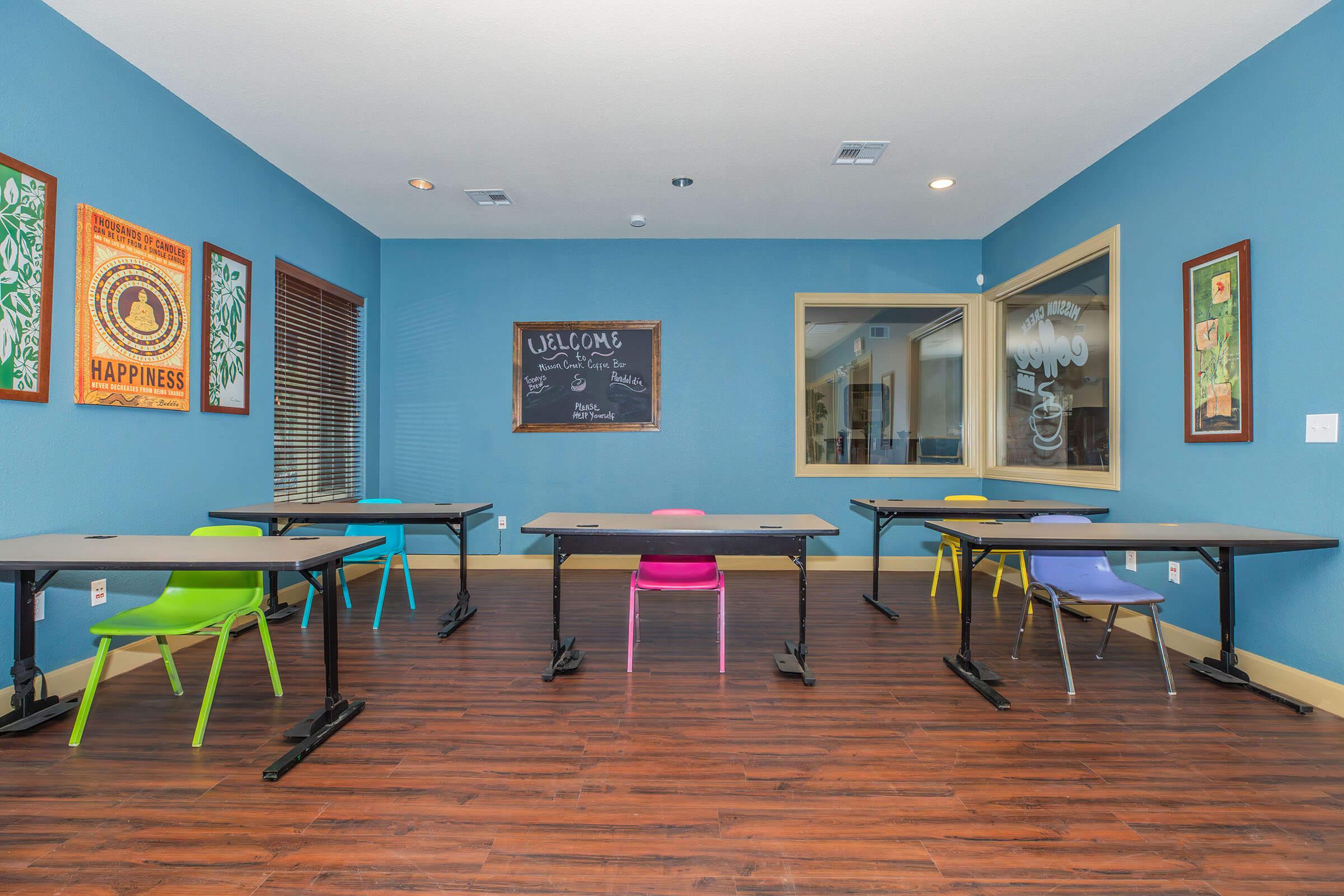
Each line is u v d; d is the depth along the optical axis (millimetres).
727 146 3598
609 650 3178
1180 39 2621
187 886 1440
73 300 2568
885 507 3916
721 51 2723
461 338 5238
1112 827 1690
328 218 4449
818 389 5305
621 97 3090
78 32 2564
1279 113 2600
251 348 3664
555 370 5242
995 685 2711
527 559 5242
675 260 5234
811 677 2711
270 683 2703
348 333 4832
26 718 2270
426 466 5242
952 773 1971
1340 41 2355
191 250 3184
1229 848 1600
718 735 2229
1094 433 3908
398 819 1710
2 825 1669
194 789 1854
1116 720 2365
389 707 2467
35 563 1969
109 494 2760
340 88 3014
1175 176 3164
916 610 3973
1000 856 1567
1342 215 2357
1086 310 3986
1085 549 3008
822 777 1947
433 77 2922
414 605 3994
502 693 2604
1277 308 2615
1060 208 4145
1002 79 2928
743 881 1478
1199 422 3014
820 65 2822
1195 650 3039
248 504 3662
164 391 3020
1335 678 2400
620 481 5242
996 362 5121
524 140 3535
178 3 2422
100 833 1638
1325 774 1962
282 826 1675
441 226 4930
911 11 2463
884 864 1537
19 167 2332
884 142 3533
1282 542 2381
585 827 1682
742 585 4695
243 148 3574
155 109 2953
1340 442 2371
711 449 5234
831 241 5230
